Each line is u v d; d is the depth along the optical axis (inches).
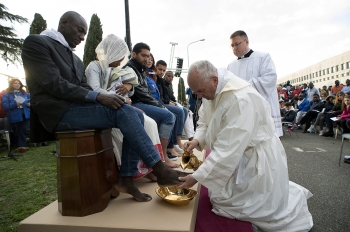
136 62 125.8
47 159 218.5
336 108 343.6
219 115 78.4
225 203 78.6
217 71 80.5
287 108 488.7
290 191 92.0
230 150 71.7
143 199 80.1
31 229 67.9
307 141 308.5
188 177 73.8
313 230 92.8
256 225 79.2
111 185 80.9
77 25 85.2
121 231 64.6
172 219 68.1
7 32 646.5
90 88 86.7
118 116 74.0
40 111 74.2
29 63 71.4
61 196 72.3
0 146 304.3
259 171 76.1
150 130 99.0
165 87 180.9
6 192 136.0
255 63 144.3
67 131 70.5
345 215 103.7
